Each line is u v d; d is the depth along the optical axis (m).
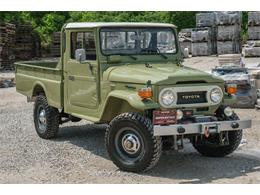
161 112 7.04
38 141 9.47
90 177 7.18
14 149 8.83
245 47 21.80
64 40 8.88
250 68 13.48
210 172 7.36
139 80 7.34
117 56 8.12
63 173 7.39
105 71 8.00
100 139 9.62
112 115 8.00
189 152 8.57
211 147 8.14
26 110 12.89
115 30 8.19
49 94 9.42
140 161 7.18
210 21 24.20
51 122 9.52
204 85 7.48
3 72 20.86
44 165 7.82
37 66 9.99
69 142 9.38
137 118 7.15
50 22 28.83
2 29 21.25
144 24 8.42
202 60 22.09
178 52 8.70
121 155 7.46
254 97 12.20
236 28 23.02
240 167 7.61
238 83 12.17
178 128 7.02
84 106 8.48
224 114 7.75
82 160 8.10
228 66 12.66
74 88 8.67
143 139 7.11
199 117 7.41
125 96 7.32
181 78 7.30
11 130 10.47
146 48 8.41
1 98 14.89
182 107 7.34
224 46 23.08
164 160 8.05
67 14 29.36
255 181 6.91
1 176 7.27
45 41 28.02
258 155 8.30
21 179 7.13
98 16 27.84
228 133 7.96
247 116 11.30
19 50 23.33
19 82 10.70
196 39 23.67
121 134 7.44
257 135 9.53
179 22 28.36
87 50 8.31
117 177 7.15
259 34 22.31
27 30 23.61
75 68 8.60
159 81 7.16
